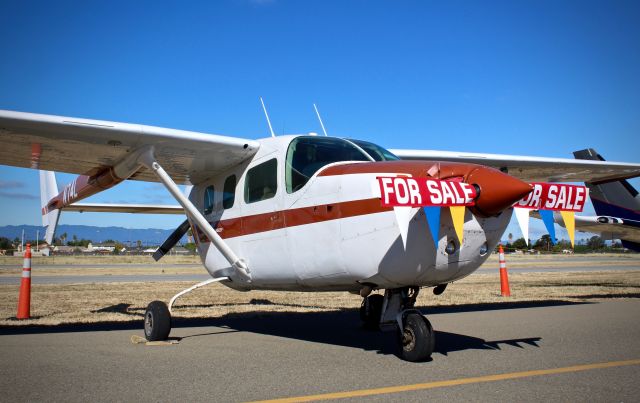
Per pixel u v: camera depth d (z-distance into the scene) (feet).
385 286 15.28
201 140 18.97
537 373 12.73
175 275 69.15
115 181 23.38
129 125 18.21
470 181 13.84
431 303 31.27
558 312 26.35
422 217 14.17
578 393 10.88
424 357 14.29
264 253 18.89
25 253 25.27
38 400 10.55
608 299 32.99
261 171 19.66
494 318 24.26
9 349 16.79
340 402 10.36
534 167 28.35
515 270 77.51
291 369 13.52
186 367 13.84
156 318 18.30
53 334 20.38
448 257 14.39
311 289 17.88
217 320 25.27
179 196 19.89
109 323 23.72
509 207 14.03
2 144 19.79
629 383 11.71
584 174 30.81
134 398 10.69
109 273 74.95
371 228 14.85
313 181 16.87
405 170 14.58
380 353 15.94
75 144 19.63
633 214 42.27
